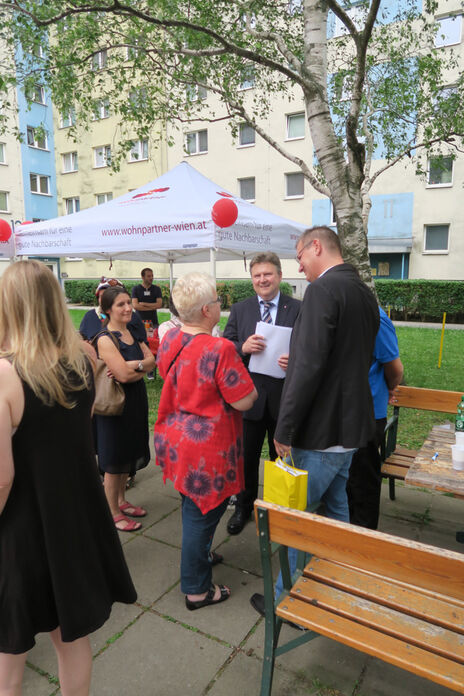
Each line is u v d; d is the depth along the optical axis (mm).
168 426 2160
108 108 7902
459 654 1372
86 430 1405
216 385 2041
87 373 1408
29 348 1246
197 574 2203
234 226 4484
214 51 5145
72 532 1342
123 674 1862
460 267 17234
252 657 1944
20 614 1278
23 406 1238
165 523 3062
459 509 3248
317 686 1794
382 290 16641
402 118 8117
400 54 8102
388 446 3164
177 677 1845
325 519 1438
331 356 1861
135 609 2244
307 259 2088
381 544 1323
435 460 2242
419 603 1593
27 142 23328
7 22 6316
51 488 1295
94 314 4027
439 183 17125
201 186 5145
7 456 1205
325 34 4699
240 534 2926
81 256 7402
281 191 19703
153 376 7434
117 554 1500
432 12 8016
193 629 2107
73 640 1329
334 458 1939
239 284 19828
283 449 1884
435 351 9523
